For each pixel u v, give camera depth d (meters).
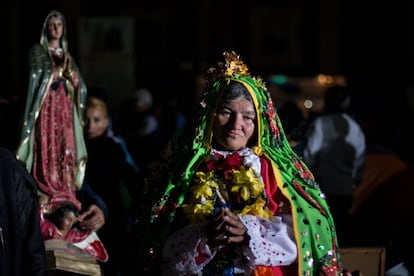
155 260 4.49
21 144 5.59
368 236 9.25
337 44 21.77
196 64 21.11
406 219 9.97
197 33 21.66
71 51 20.00
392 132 13.45
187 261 4.30
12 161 4.39
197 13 21.66
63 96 5.77
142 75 21.33
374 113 14.59
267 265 4.33
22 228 4.34
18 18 20.97
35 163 5.66
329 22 21.75
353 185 9.03
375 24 21.81
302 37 21.91
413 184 10.23
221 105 4.53
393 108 16.67
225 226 4.23
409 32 21.59
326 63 21.77
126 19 13.80
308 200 4.50
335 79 17.91
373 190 10.28
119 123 12.62
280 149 4.64
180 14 21.67
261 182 4.47
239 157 4.54
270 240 4.32
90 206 5.84
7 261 4.29
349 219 9.42
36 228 4.38
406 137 14.30
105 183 7.07
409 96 17.38
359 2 21.89
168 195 4.50
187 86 18.36
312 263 4.40
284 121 6.91
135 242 4.61
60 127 5.73
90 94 7.19
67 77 5.80
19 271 4.31
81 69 13.73
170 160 4.62
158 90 18.36
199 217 4.39
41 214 5.56
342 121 8.98
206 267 4.40
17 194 4.35
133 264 4.60
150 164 9.88
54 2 20.75
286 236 4.36
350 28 21.91
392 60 21.75
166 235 4.47
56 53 5.79
